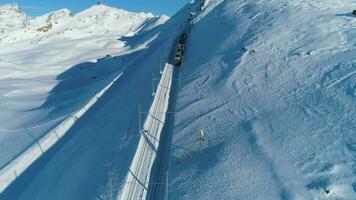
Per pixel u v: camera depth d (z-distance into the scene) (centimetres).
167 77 4606
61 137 4034
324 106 2694
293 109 2802
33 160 3562
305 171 2112
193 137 2877
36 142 3919
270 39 4078
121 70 6850
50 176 3127
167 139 3064
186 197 2175
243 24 4916
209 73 4044
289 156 2277
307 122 2578
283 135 2506
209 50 4766
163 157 2795
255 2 5844
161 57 5625
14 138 4388
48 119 4819
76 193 2655
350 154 2145
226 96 3391
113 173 2641
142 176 2545
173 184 2370
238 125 2830
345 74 2972
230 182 2183
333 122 2484
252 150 2434
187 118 3266
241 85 3469
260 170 2223
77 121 4422
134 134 3178
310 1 4997
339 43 3531
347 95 2703
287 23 4344
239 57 3984
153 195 2352
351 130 2341
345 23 3928
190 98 3675
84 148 3441
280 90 3144
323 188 1955
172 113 3547
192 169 2448
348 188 1917
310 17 4334
